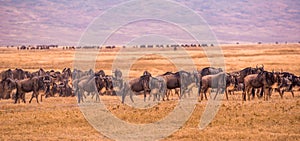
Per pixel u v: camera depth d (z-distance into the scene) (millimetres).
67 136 87000
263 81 133000
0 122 99938
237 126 95500
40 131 91250
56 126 96500
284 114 107438
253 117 104250
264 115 106562
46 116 106812
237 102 128125
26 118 104500
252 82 133250
